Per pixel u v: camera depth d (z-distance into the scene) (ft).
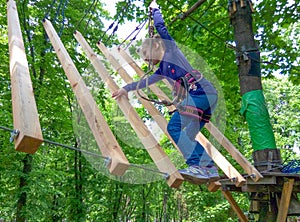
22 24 33.50
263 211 17.60
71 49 35.60
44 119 35.19
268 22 25.95
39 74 35.70
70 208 41.04
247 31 19.60
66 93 34.50
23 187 31.35
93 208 49.26
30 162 33.19
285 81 59.93
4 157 31.35
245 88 18.99
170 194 64.13
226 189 17.56
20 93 7.12
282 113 60.13
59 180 35.76
